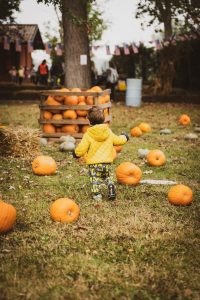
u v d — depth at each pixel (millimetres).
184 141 12398
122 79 40344
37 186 7504
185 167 9023
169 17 26922
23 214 6031
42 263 4488
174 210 6266
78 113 11586
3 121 16250
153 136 13305
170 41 28359
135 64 43250
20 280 4113
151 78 42312
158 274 4254
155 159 9094
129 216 5953
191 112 20359
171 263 4516
